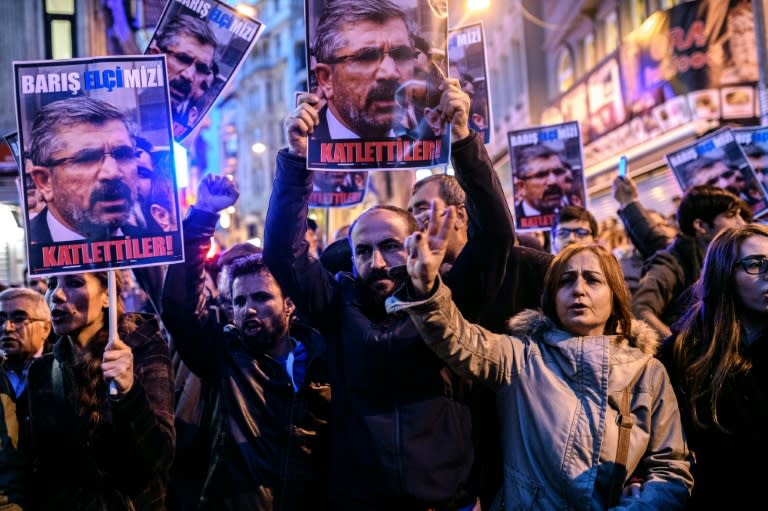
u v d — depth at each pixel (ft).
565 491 8.42
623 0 54.44
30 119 9.52
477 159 9.15
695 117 38.04
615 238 37.81
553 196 19.42
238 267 10.62
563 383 8.79
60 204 9.46
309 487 9.78
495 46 90.33
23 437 9.57
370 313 9.62
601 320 9.12
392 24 9.85
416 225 9.82
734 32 36.65
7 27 46.52
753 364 8.77
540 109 74.84
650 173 44.04
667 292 14.26
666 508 8.13
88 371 9.47
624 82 45.73
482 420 9.59
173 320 10.41
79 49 46.93
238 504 9.85
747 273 8.81
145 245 9.55
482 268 9.36
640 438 8.55
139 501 9.51
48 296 10.04
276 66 231.91
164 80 9.73
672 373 9.26
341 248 13.83
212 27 13.42
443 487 8.71
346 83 9.85
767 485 8.34
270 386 10.26
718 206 14.12
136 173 9.62
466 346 8.64
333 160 9.80
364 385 9.04
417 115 9.80
